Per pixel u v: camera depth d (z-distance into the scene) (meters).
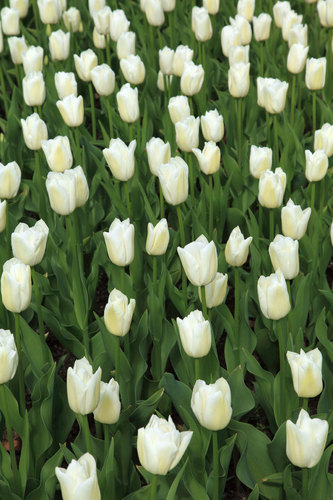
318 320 3.57
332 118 5.79
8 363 2.82
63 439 3.62
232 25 6.09
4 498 3.04
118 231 3.29
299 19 6.22
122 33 6.01
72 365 4.49
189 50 5.45
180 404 3.33
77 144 4.98
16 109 6.05
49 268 4.58
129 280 4.13
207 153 4.20
